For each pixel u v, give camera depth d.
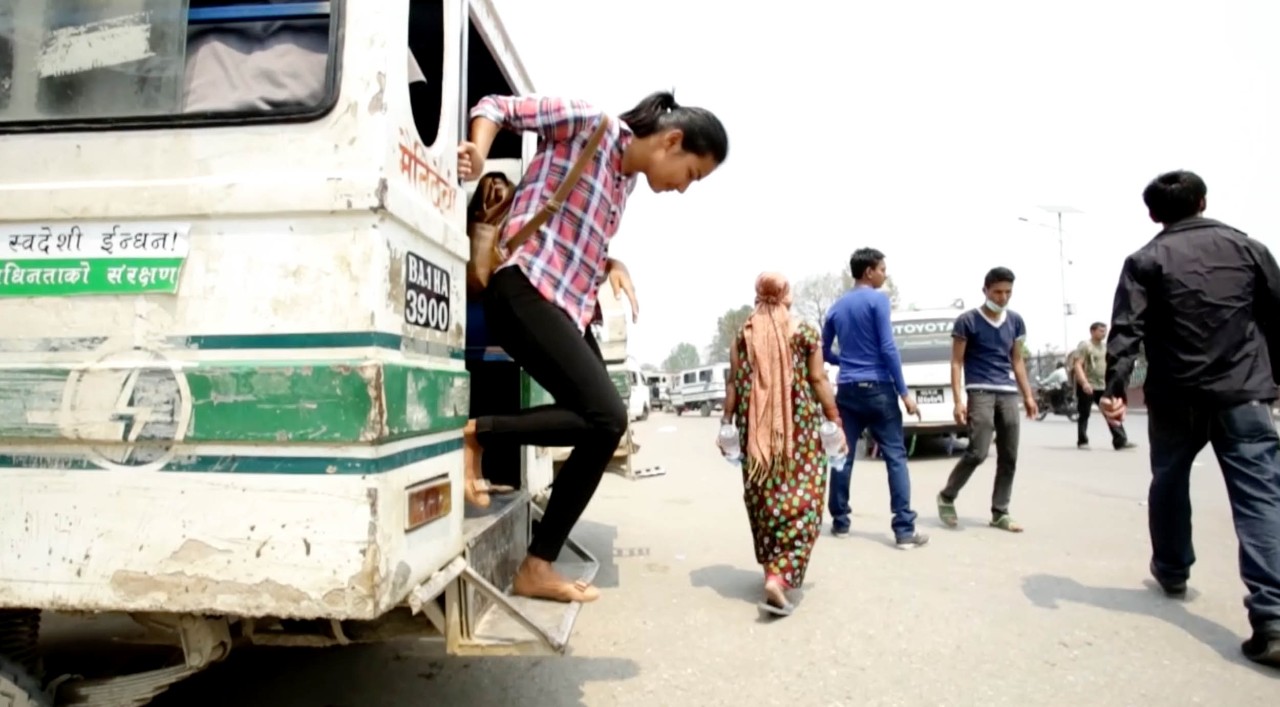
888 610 4.31
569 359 2.74
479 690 3.26
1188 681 3.35
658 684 3.33
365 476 1.92
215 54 2.15
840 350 6.00
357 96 2.04
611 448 2.84
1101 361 13.16
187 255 2.02
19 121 2.13
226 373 1.96
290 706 3.09
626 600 4.55
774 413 4.30
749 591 4.74
